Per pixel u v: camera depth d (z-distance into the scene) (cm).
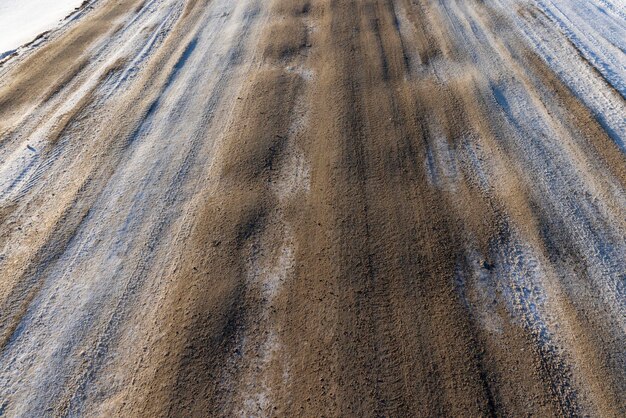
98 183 560
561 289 424
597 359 377
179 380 381
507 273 437
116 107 674
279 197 524
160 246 484
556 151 553
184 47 795
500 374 371
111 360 398
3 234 510
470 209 495
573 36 736
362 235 478
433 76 674
